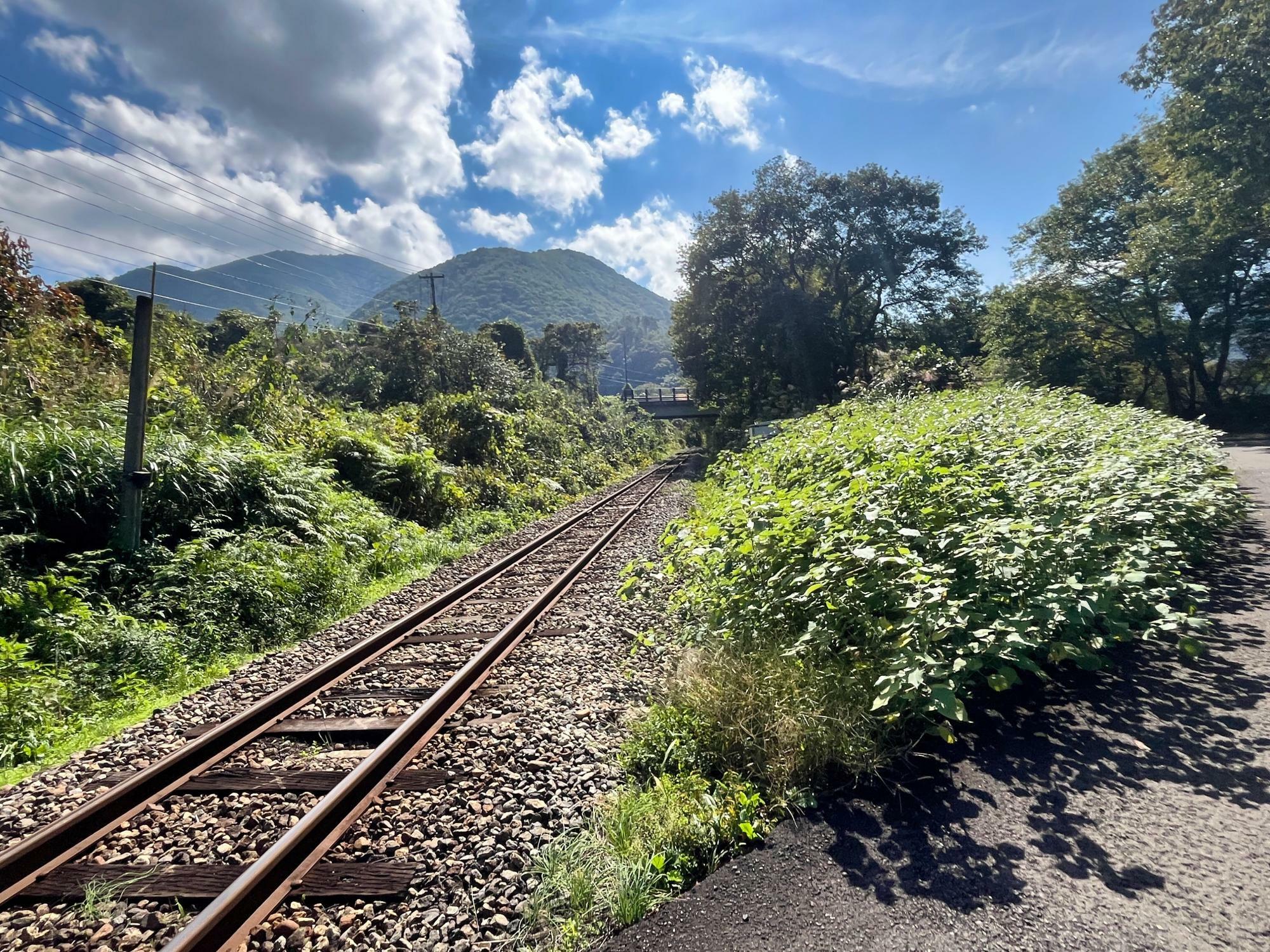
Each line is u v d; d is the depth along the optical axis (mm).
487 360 30125
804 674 4379
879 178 36375
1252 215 22109
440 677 5961
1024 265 36125
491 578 10078
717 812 3387
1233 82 18859
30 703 5145
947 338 39031
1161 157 27266
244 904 3035
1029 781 3475
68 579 6746
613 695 5215
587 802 3723
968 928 2547
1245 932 2381
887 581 4520
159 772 4125
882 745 3902
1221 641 4832
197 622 7137
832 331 33094
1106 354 34344
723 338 35656
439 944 2807
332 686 5805
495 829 3531
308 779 4191
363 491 13953
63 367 10461
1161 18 20812
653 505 18781
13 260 11578
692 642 5398
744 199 36938
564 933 2754
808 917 2707
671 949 2629
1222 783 3254
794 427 12297
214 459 9641
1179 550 6090
